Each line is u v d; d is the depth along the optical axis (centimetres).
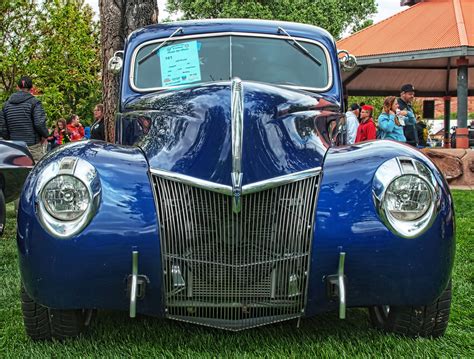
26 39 1930
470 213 859
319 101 383
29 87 893
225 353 314
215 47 446
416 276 296
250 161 302
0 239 673
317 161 312
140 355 312
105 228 290
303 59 448
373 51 1827
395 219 295
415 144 1070
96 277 291
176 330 352
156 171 303
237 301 300
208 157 305
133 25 757
